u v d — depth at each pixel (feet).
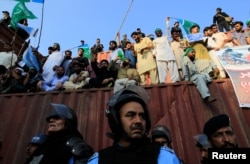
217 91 16.69
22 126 16.25
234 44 22.38
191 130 14.75
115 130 5.14
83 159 7.03
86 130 15.55
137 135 4.78
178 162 4.54
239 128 14.52
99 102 17.17
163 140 9.77
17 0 25.62
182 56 19.25
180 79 20.94
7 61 24.73
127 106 5.07
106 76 19.83
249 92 16.25
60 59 23.76
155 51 21.26
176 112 15.84
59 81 20.45
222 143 5.67
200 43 20.99
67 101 17.60
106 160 4.71
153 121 15.58
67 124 8.18
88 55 31.07
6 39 30.35
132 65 22.79
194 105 16.10
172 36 23.47
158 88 17.46
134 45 22.74
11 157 14.60
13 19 25.55
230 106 15.80
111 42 27.25
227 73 18.03
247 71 17.84
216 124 5.79
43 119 16.43
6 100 18.33
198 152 13.60
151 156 4.44
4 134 16.01
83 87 19.42
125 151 4.73
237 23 24.26
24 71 24.36
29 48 24.44
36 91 20.08
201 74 17.39
